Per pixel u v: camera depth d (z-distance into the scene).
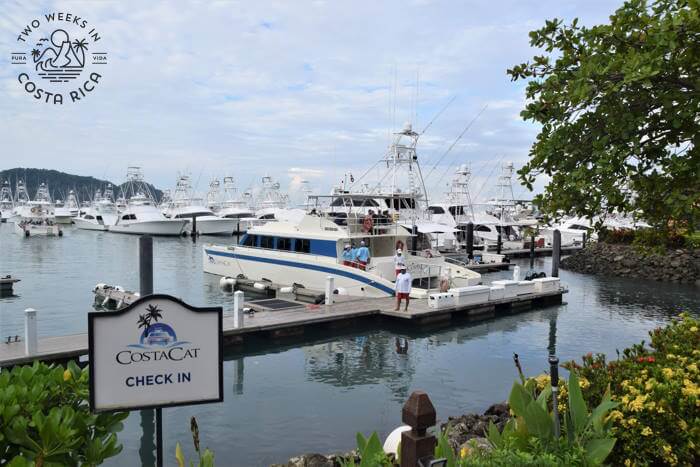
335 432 9.55
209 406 10.77
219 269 28.30
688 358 6.66
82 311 20.50
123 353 4.18
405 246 23.06
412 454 4.17
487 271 36.00
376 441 4.46
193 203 84.19
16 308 21.05
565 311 21.92
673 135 4.52
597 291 27.80
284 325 16.00
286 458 8.53
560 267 39.22
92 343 4.11
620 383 6.11
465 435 7.75
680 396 5.52
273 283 24.06
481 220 51.59
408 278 17.89
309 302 20.92
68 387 4.27
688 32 4.16
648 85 3.92
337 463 7.21
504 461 4.13
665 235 5.15
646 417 5.38
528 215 56.81
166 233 63.91
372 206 26.36
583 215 4.91
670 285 30.31
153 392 4.26
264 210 71.00
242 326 15.32
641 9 4.57
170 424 9.84
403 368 13.66
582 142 4.73
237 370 13.43
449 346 16.02
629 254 34.66
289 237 23.98
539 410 4.73
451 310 18.75
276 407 10.76
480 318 20.11
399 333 17.67
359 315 17.75
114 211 78.31
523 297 21.72
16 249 46.31
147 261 13.45
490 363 14.17
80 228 76.00
